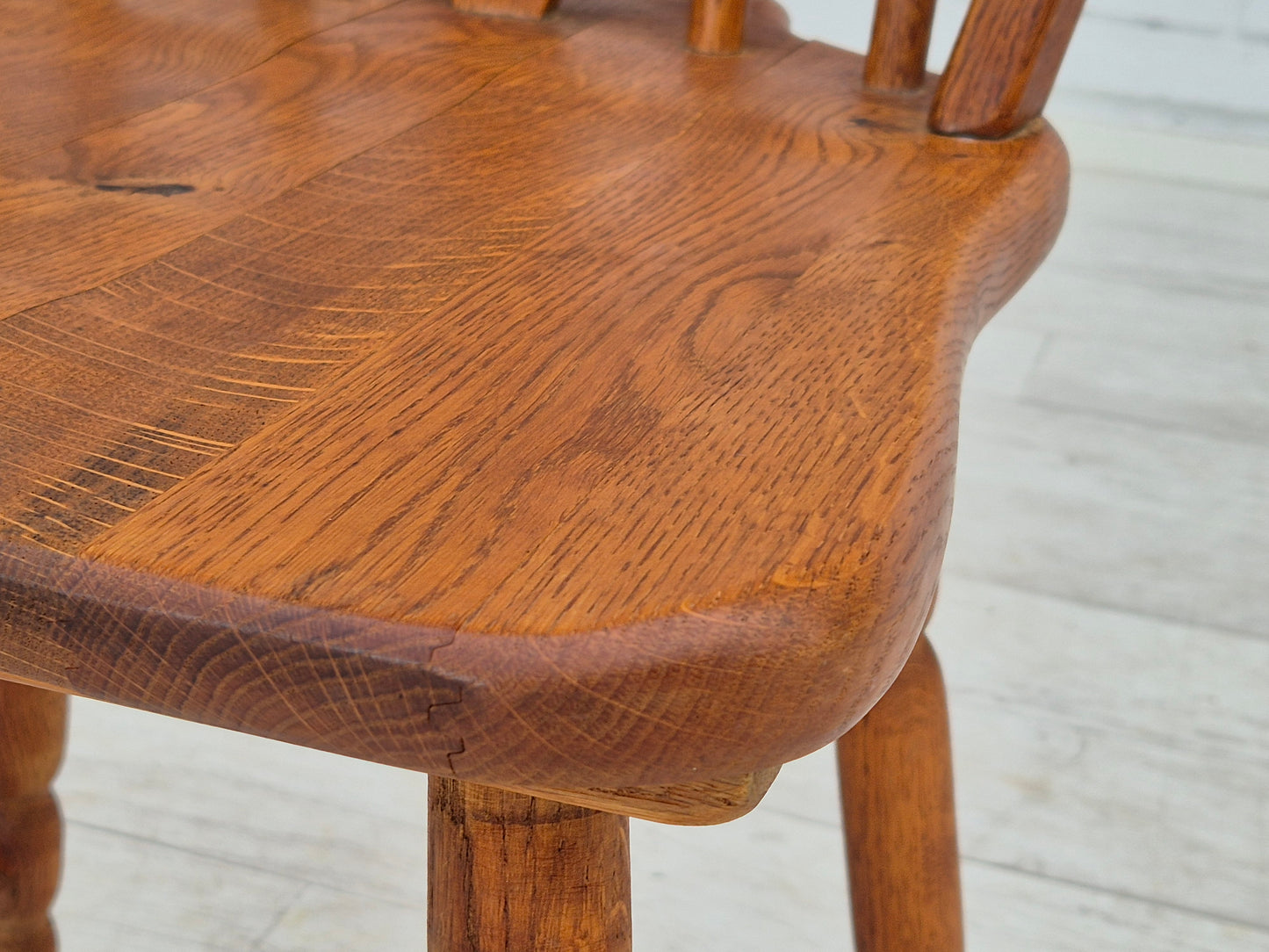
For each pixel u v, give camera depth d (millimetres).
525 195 354
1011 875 839
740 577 198
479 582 199
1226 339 1463
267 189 352
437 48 480
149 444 232
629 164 380
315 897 825
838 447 234
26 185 347
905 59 463
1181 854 858
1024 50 407
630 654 189
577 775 197
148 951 780
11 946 609
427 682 191
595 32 512
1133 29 1999
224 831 870
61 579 202
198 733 955
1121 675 998
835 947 800
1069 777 912
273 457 229
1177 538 1144
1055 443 1266
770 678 193
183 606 198
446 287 297
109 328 273
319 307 286
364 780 921
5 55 451
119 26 486
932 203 361
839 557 202
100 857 844
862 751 505
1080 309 1514
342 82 441
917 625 213
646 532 209
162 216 332
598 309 287
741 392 253
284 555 204
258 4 520
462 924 328
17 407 240
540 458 230
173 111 408
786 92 458
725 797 222
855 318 286
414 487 221
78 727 952
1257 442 1279
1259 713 968
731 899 832
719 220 342
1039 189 390
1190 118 2023
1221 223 1755
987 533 1141
